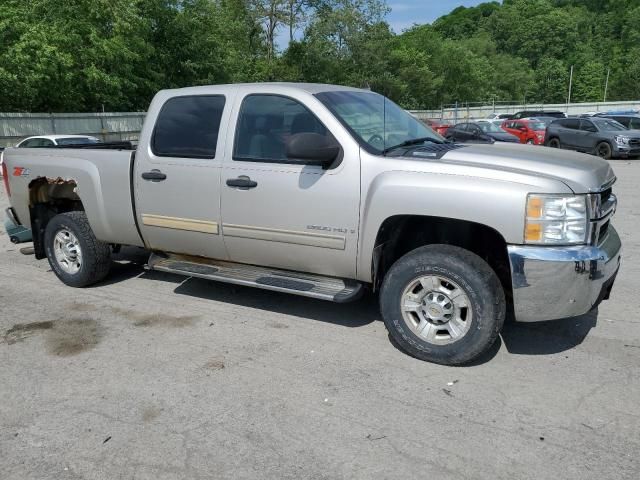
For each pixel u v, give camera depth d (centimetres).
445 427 327
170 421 339
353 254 424
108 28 2650
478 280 379
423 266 395
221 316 506
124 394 371
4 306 538
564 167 386
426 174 391
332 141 425
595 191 374
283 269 474
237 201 465
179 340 455
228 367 407
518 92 9112
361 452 306
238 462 300
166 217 508
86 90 2628
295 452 307
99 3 2512
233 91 477
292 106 447
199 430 329
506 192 365
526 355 418
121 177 529
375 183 405
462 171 384
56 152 580
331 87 485
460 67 6588
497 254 412
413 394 365
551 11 11894
